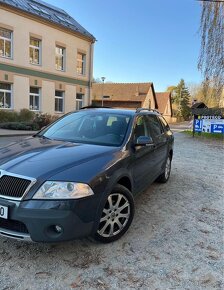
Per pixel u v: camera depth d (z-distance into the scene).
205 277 3.19
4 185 3.19
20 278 2.99
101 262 3.34
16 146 4.20
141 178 4.78
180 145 14.92
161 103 64.88
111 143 4.33
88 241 3.78
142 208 5.11
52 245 3.64
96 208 3.36
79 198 3.17
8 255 3.38
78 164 3.46
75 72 28.00
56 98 26.66
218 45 20.77
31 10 23.39
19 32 22.14
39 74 24.22
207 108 20.67
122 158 3.99
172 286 3.00
